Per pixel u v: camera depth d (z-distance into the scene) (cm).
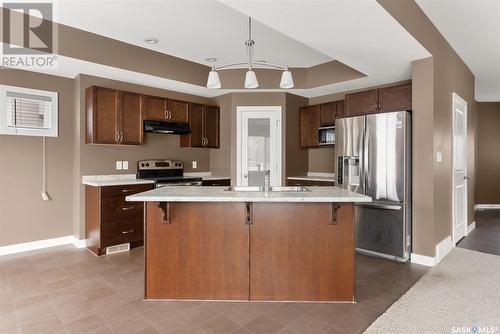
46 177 384
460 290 261
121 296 251
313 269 245
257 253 246
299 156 530
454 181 395
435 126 328
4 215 356
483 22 318
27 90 369
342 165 387
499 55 414
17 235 365
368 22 242
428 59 325
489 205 693
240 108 504
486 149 694
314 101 539
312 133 514
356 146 372
